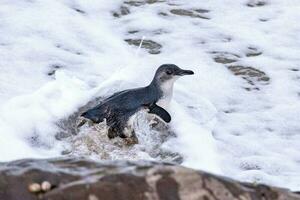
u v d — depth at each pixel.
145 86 12.19
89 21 15.19
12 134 10.53
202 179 5.08
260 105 12.63
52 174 5.11
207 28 15.40
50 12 15.14
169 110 11.59
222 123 11.91
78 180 5.05
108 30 14.93
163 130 11.26
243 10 16.44
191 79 13.23
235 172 10.34
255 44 14.88
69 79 12.12
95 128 11.01
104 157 10.58
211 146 10.94
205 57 14.19
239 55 14.41
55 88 11.71
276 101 12.79
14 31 14.15
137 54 13.98
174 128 11.30
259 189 5.27
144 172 5.09
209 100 12.60
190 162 10.50
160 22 15.48
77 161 5.42
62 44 13.95
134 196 4.93
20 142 10.41
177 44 14.59
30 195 4.95
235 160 10.72
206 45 14.70
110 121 10.98
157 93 11.20
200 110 12.13
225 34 15.20
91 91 11.83
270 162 10.67
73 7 15.70
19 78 12.48
